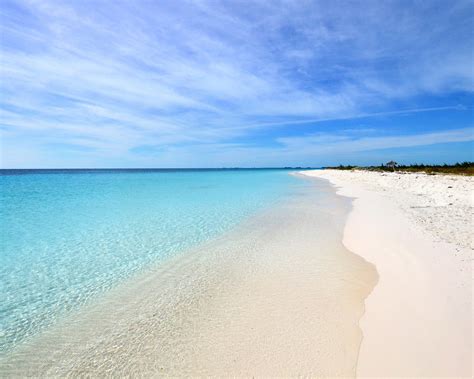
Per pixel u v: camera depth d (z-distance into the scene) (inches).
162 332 172.9
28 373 143.3
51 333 176.1
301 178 1881.2
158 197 808.9
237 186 1197.7
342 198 704.4
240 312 191.2
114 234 400.5
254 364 142.6
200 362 146.1
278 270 258.5
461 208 449.1
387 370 130.7
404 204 531.8
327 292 212.8
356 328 165.9
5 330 179.9
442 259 246.8
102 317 192.1
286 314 185.9
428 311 171.0
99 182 1573.6
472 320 158.1
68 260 301.7
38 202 727.1
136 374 140.2
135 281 248.1
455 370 125.6
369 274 239.6
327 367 137.5
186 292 223.5
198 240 363.9
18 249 339.3
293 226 417.4
